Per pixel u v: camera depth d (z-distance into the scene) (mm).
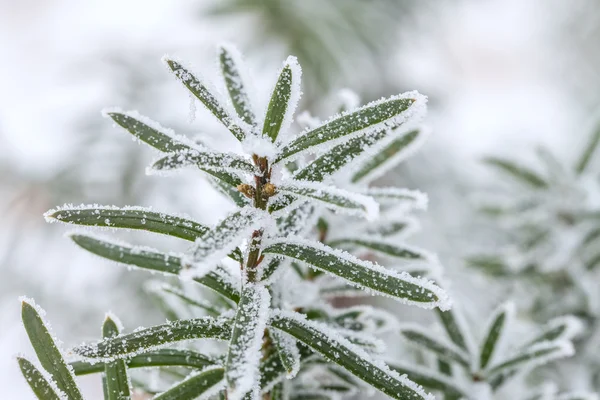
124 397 316
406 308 784
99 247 320
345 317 345
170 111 839
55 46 1217
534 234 538
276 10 941
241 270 318
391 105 308
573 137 1035
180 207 755
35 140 861
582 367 487
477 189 910
